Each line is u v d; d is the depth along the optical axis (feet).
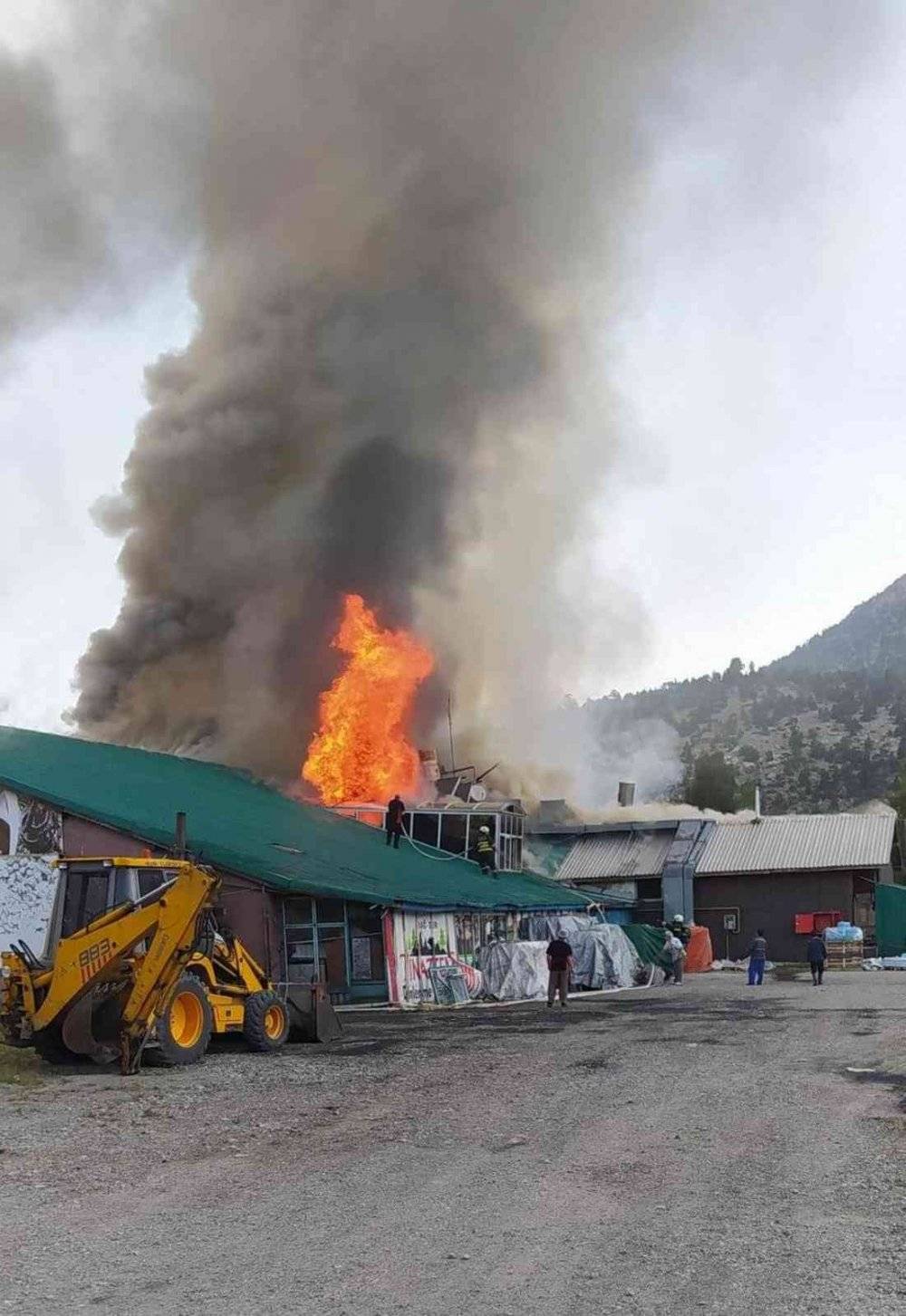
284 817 108.88
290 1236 24.91
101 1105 42.86
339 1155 33.24
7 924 73.31
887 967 144.36
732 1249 23.34
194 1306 20.49
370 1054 57.57
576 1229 25.02
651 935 122.72
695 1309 19.90
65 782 84.02
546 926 108.88
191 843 78.89
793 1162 31.17
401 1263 22.91
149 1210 27.32
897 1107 39.22
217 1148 34.60
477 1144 34.42
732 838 173.06
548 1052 56.75
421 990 88.17
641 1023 70.13
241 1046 61.21
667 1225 25.23
